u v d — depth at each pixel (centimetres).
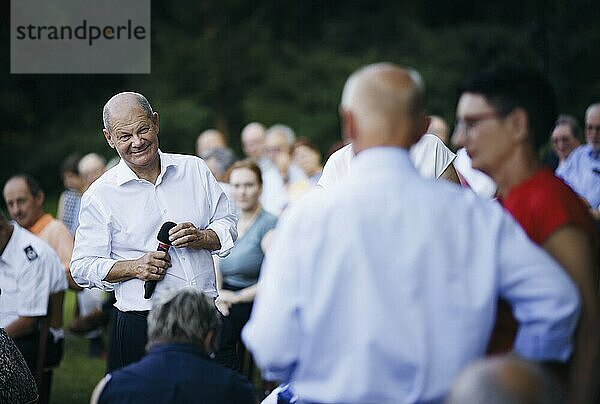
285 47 2973
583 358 365
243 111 2930
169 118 2895
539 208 372
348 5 3000
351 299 345
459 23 2955
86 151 2956
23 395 574
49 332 774
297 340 350
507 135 378
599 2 2628
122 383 431
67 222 1262
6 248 748
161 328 439
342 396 345
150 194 601
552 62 2620
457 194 353
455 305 342
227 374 439
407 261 344
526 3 2895
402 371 342
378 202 348
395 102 355
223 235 610
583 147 945
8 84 2936
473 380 286
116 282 591
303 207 355
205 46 2952
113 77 2984
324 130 2864
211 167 1107
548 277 345
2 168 2955
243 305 848
